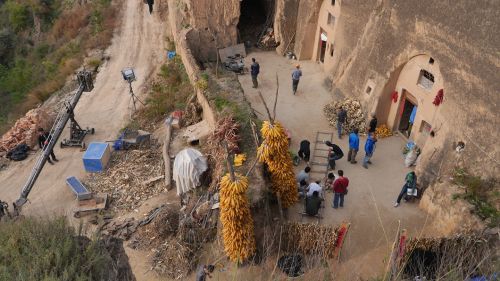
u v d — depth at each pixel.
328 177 17.41
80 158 22.31
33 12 43.81
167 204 19.03
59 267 12.42
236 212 13.97
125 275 16.16
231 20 26.66
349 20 21.86
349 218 16.55
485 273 10.33
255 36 28.78
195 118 23.22
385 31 19.52
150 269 16.36
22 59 40.19
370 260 14.93
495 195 14.99
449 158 16.55
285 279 12.81
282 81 24.58
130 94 27.38
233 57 26.95
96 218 18.73
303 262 14.11
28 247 13.16
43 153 20.62
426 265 13.16
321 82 24.30
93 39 33.91
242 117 19.62
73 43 35.53
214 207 16.92
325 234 14.50
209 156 19.38
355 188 17.78
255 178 16.22
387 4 19.25
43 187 20.67
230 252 14.76
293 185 16.56
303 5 25.45
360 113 20.80
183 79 26.28
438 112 17.33
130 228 18.11
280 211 15.23
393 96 19.94
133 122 24.70
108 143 22.44
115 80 28.92
